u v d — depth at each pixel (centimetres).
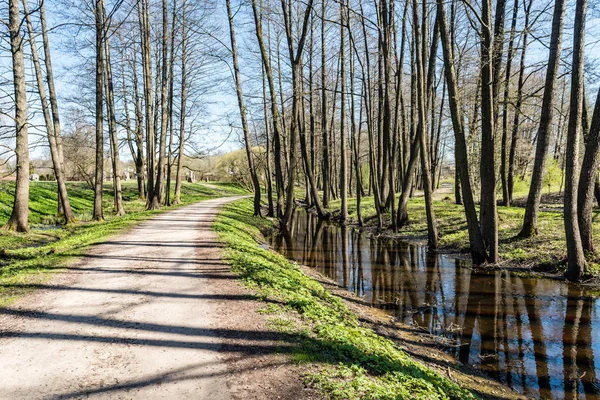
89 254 1037
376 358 486
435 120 3491
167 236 1366
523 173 3059
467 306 871
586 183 1041
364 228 2242
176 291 713
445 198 2864
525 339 689
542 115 1248
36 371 418
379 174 2412
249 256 1035
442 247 1521
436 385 466
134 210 2791
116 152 2356
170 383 397
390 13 2047
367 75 2411
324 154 3441
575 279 1005
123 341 497
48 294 686
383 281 1109
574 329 725
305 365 440
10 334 514
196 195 4903
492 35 1116
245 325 555
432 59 1812
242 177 6134
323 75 2509
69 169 3300
